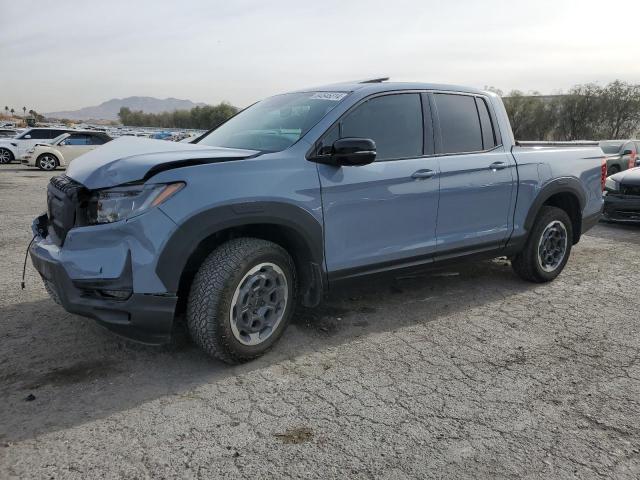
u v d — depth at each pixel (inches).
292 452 97.5
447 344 148.5
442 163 163.5
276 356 137.3
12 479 87.8
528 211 190.9
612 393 122.8
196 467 92.4
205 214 117.0
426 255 163.8
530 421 110.1
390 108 156.3
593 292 199.0
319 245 138.0
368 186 145.1
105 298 115.9
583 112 2028.8
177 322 155.3
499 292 196.7
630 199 330.3
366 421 108.5
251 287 127.8
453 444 101.3
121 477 89.2
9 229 292.5
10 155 871.1
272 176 127.9
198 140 168.2
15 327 150.7
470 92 179.8
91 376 124.0
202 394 117.4
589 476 92.9
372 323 162.6
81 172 124.8
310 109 151.2
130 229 112.6
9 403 111.3
